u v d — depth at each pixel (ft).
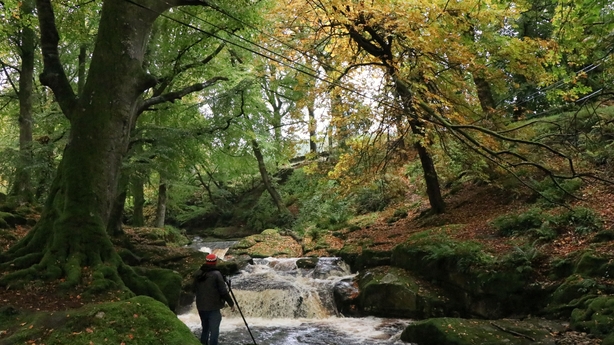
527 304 25.82
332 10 30.14
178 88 49.55
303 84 41.60
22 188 45.01
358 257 39.04
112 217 38.29
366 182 45.21
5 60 55.67
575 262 25.30
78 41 46.16
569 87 37.96
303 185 79.30
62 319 17.24
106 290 23.61
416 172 59.93
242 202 87.51
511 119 41.01
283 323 30.17
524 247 28.48
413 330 23.93
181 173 56.18
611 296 21.62
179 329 17.13
